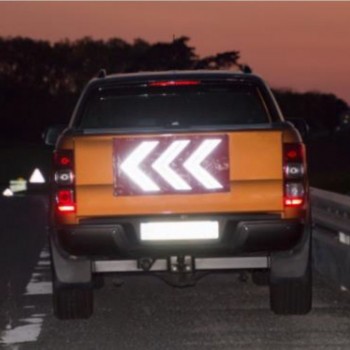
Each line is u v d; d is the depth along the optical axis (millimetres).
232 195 18016
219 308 20797
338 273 22938
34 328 19094
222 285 23484
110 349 17438
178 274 19156
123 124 19969
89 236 18078
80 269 18500
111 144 18031
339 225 22688
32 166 130500
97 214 18047
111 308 21000
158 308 20953
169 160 18016
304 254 18453
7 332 18781
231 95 20109
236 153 18016
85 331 18828
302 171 18062
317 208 25281
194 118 20047
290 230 18031
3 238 34500
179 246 18062
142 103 20078
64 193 18078
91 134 18078
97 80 20031
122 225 18078
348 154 87250
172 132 18016
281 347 17328
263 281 23219
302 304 19344
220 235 18078
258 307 20812
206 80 19938
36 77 143375
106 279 24078
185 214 18047
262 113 20047
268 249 18141
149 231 18062
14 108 143750
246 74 20172
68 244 18188
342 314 19844
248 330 18656
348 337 17969
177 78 19938
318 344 17500
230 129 18016
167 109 20078
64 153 18094
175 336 18312
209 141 18016
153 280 24266
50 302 21688
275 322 19250
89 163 18062
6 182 106500
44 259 28656
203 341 17875
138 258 18266
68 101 141625
